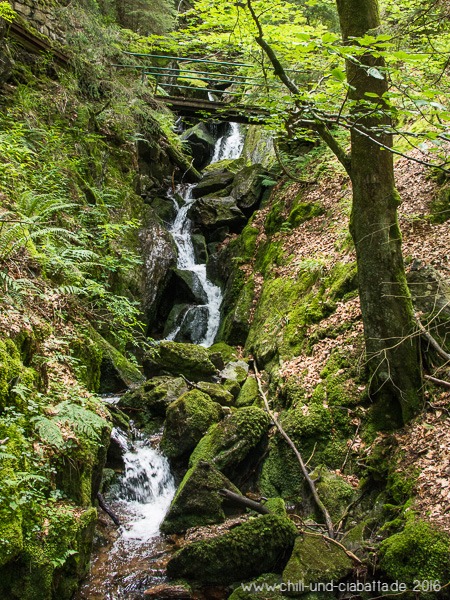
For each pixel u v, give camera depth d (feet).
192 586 16.55
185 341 37.70
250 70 35.04
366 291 19.89
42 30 35.55
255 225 40.16
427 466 16.71
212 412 24.35
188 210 46.21
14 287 17.72
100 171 37.01
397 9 26.50
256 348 29.66
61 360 19.69
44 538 13.80
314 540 16.70
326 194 34.45
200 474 20.48
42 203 23.94
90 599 15.65
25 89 32.42
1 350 15.20
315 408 21.90
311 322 26.45
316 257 30.01
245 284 36.32
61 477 15.84
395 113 11.85
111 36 38.32
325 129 19.49
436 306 20.06
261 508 19.24
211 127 61.62
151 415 26.22
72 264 22.70
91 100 39.45
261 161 48.73
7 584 12.59
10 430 14.05
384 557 14.84
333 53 11.94
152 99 42.24
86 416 15.84
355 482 19.12
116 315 29.84
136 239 38.24
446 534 14.14
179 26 52.11
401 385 19.30
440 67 21.34
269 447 22.49
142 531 20.04
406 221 25.29
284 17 25.46
